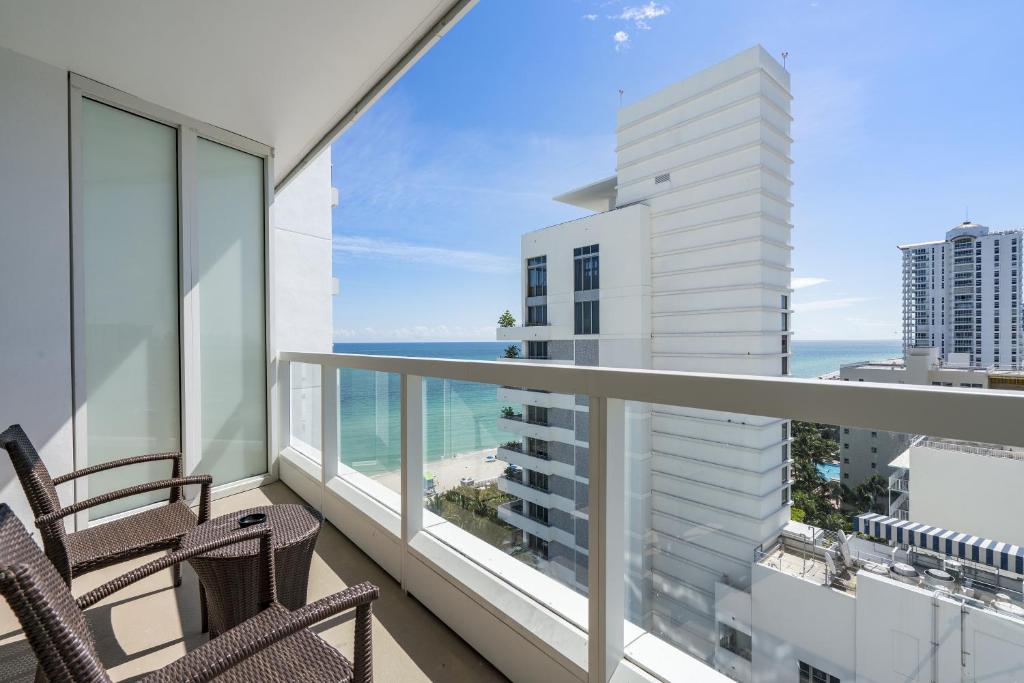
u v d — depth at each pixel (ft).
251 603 5.13
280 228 21.38
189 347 10.30
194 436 10.37
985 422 2.28
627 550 4.31
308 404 11.23
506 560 5.57
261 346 12.12
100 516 8.98
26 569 2.22
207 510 6.21
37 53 8.10
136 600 6.76
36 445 8.13
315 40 8.21
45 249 8.27
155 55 8.35
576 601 4.78
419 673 5.27
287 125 11.14
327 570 7.49
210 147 11.13
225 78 9.18
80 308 8.70
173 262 10.21
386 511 7.75
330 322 23.56
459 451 6.36
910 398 2.51
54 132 8.40
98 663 2.38
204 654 2.86
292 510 6.15
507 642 5.16
